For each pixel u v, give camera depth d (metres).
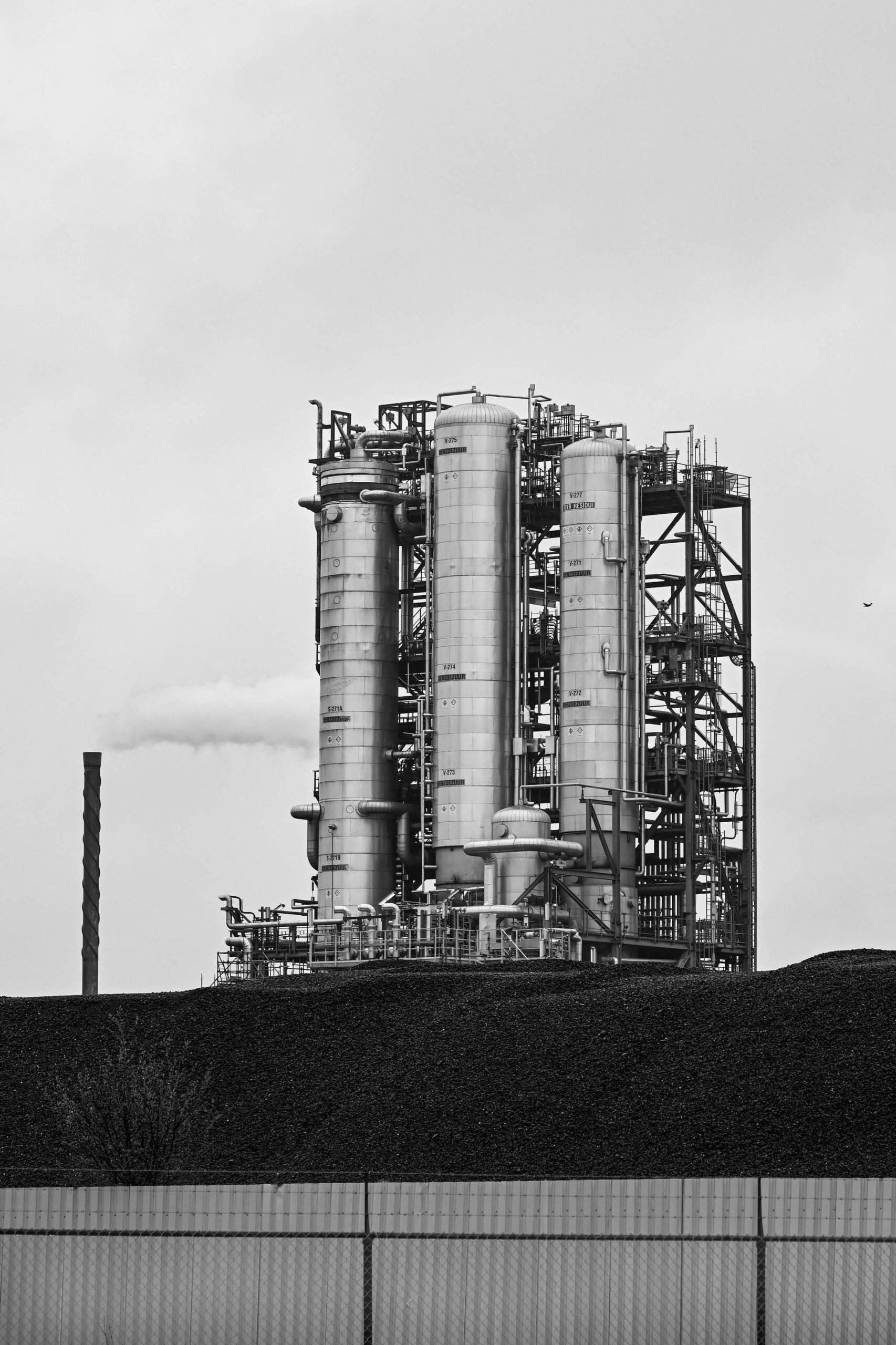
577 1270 58.12
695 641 179.50
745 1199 58.41
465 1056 107.44
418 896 185.25
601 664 175.50
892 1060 96.69
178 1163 88.44
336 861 182.38
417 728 182.88
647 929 179.00
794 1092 95.12
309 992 120.75
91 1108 87.06
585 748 175.38
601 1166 91.50
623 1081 100.88
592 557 176.12
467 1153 94.94
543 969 148.25
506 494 180.12
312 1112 103.69
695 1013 108.19
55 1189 61.16
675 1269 57.97
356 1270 58.56
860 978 108.19
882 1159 88.25
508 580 179.50
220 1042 113.25
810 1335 57.47
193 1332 58.78
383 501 184.88
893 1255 57.50
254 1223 60.44
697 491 181.50
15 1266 59.66
